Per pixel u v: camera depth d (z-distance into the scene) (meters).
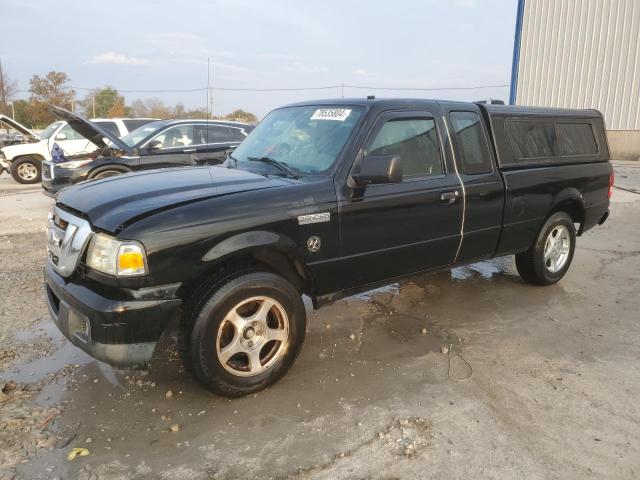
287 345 3.41
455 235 4.34
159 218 2.92
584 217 5.68
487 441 2.89
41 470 2.60
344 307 4.87
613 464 2.73
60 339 4.06
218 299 3.05
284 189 3.37
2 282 5.34
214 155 9.53
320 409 3.17
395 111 3.96
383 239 3.84
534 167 4.98
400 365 3.76
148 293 2.89
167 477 2.57
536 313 4.81
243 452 2.76
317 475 2.60
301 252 3.40
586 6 19.88
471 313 4.79
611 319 4.70
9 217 9.06
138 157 9.09
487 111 4.70
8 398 3.21
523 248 5.11
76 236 3.06
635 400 3.35
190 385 3.43
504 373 3.67
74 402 3.20
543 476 2.62
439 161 4.23
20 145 14.42
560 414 3.17
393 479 2.58
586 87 20.41
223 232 3.05
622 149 20.00
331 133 3.87
